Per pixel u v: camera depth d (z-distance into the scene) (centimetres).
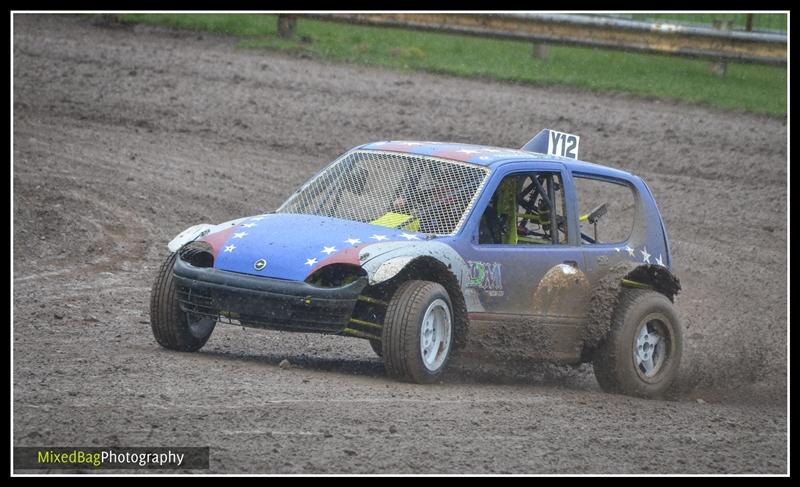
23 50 6844
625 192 5456
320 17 7400
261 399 2372
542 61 7369
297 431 2175
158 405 2266
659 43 6944
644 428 2534
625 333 3009
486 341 2833
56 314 3247
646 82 7031
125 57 6894
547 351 2939
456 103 6406
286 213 2928
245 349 3072
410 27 7256
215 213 4684
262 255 2664
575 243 3048
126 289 3731
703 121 6412
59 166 4988
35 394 2286
